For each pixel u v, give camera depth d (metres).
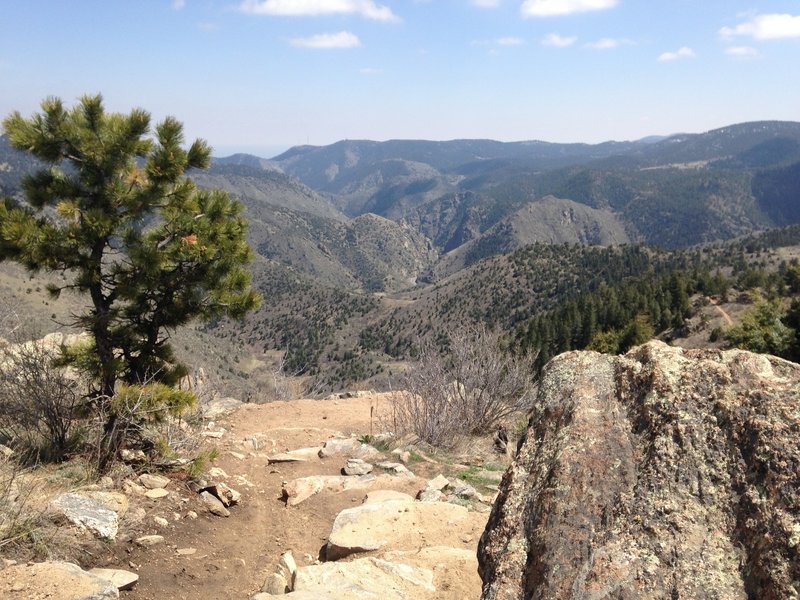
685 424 2.76
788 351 27.16
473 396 10.05
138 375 7.05
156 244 6.80
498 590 2.58
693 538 2.34
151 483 6.26
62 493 5.29
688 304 70.75
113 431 6.32
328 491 7.12
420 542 5.22
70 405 6.94
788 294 67.56
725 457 2.57
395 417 10.06
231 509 6.47
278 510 6.62
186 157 6.75
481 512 6.03
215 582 4.75
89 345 7.01
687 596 2.15
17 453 6.22
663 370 3.11
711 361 3.06
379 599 3.88
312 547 5.69
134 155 6.73
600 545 2.46
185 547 5.22
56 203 6.41
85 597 3.54
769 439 2.48
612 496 2.66
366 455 8.47
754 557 2.18
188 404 6.77
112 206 6.57
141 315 7.36
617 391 3.25
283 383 15.55
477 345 10.69
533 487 2.96
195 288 7.36
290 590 4.38
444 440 9.32
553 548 2.55
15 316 7.16
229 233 7.29
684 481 2.56
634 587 2.24
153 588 4.41
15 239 5.90
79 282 6.43
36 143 6.20
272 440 9.31
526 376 10.48
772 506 2.26
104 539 4.78
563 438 3.05
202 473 6.95
